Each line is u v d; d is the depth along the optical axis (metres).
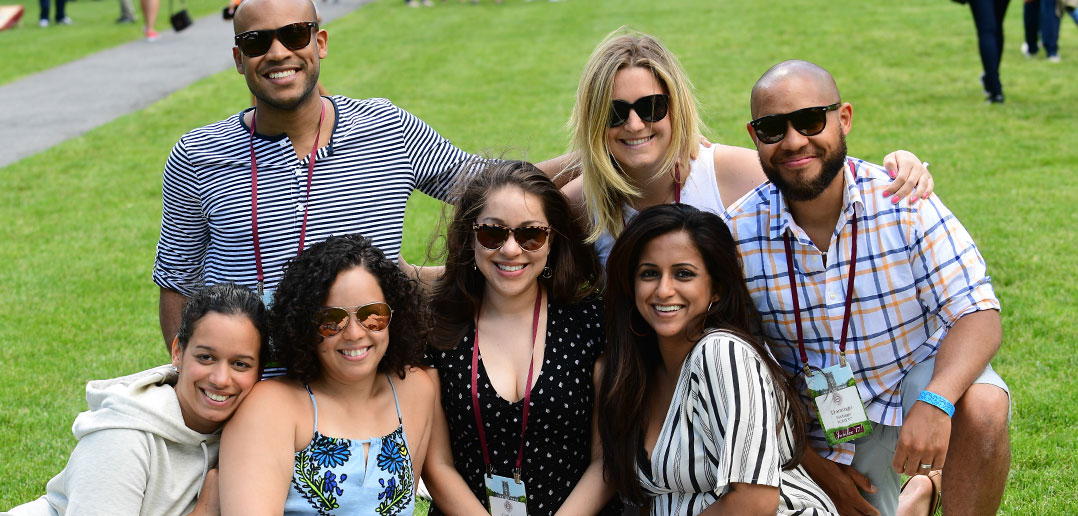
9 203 9.33
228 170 3.61
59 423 5.07
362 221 3.66
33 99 14.01
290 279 3.17
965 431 3.39
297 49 3.50
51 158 10.86
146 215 8.89
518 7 22.16
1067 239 7.16
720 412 3.11
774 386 3.19
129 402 3.03
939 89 12.51
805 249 3.42
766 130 3.28
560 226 3.49
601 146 3.76
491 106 12.62
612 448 3.38
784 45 15.70
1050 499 4.06
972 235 7.33
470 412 3.40
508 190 3.37
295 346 3.15
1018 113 11.11
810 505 3.32
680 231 3.22
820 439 3.64
